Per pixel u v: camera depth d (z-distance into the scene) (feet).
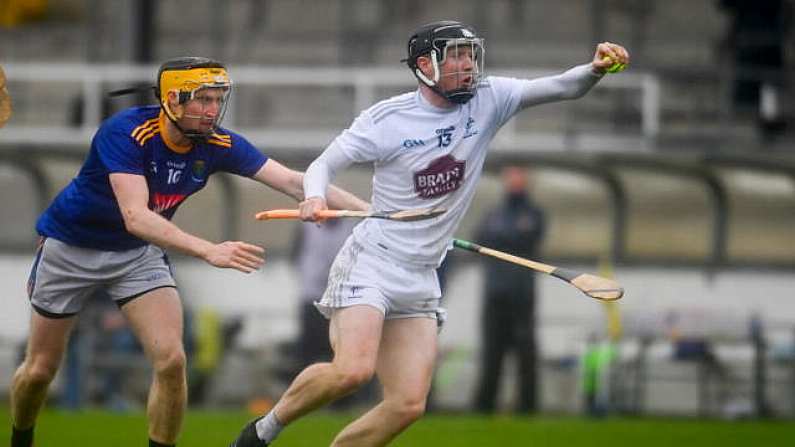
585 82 68.64
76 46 227.61
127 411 136.05
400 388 66.74
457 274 153.17
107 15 230.48
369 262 67.72
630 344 144.15
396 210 68.18
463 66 65.98
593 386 139.23
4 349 154.92
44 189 156.66
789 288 154.40
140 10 168.35
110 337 143.43
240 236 156.76
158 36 221.87
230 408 146.82
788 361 143.54
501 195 154.30
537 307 135.44
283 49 218.59
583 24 218.79
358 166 153.58
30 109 200.75
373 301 66.69
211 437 106.73
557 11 219.82
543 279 153.58
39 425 114.73
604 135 170.40
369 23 222.89
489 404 135.44
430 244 68.23
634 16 221.25
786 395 143.13
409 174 67.46
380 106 67.56
